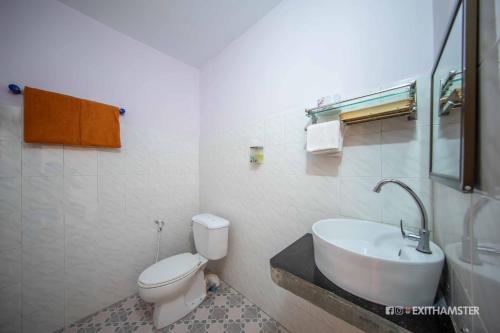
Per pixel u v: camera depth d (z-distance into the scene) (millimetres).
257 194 1382
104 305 1363
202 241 1514
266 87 1317
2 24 1023
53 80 1171
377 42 861
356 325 536
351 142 937
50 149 1157
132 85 1516
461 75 371
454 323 477
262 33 1340
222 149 1679
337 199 985
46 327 1150
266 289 1332
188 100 1879
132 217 1508
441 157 562
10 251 1052
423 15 753
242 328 1217
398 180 741
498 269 276
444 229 609
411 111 732
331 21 1002
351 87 933
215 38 1541
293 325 1184
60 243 1197
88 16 1306
